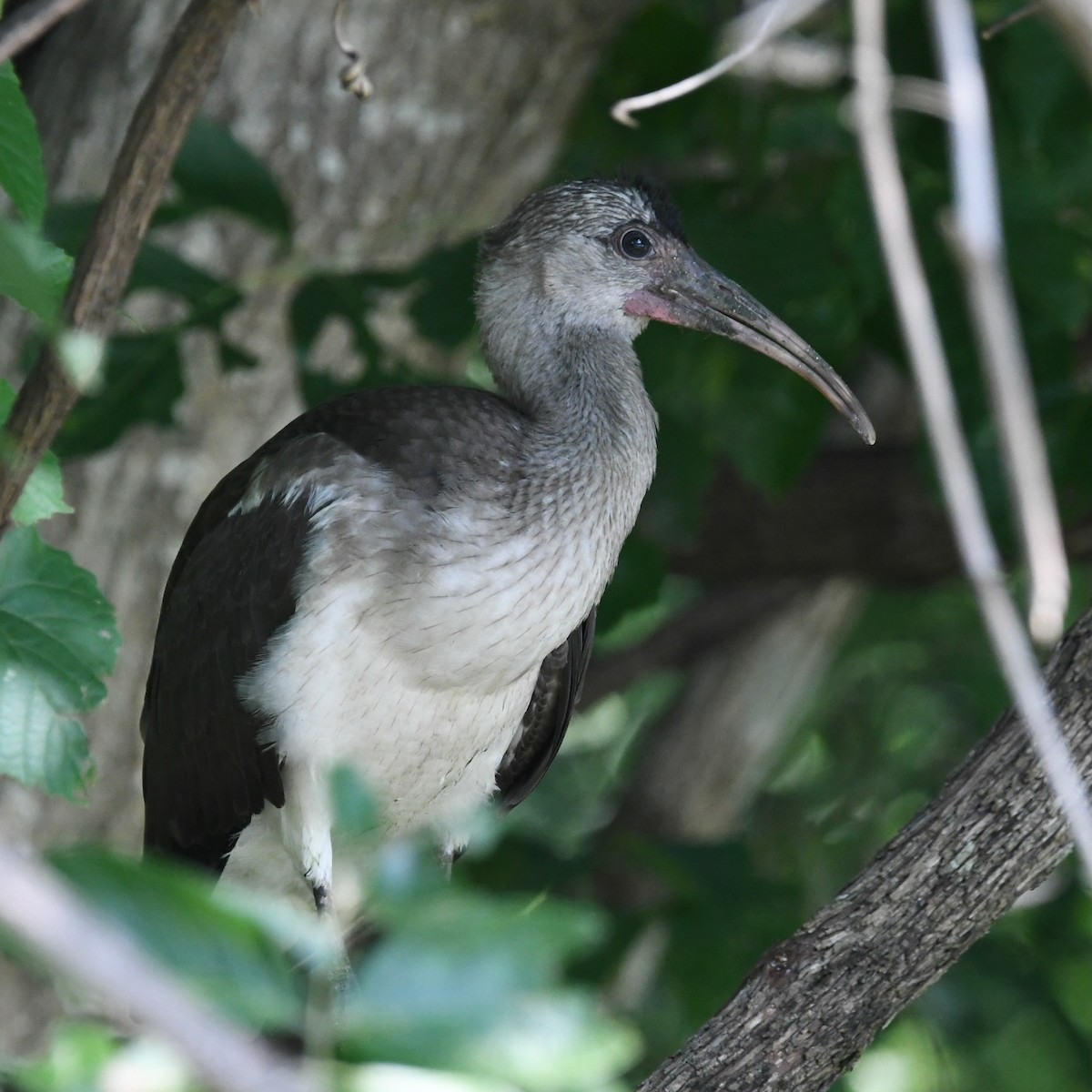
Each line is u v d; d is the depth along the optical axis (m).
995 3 10.24
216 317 8.88
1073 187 10.88
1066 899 12.15
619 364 7.93
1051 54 9.12
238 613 7.41
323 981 3.07
